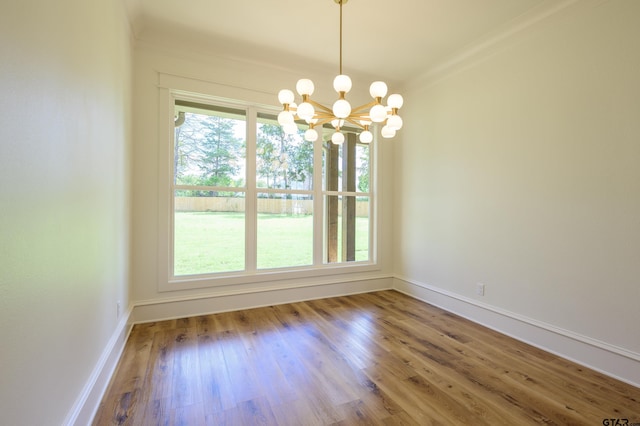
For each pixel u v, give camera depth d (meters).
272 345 2.36
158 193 2.85
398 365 2.08
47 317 1.03
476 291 2.90
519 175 2.52
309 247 3.66
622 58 1.92
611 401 1.71
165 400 1.67
